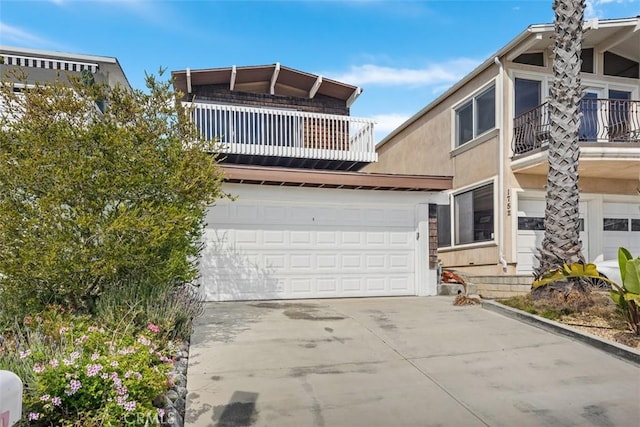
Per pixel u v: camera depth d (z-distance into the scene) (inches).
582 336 218.4
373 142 477.7
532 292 285.6
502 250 420.2
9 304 195.0
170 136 223.6
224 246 344.2
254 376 173.0
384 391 160.9
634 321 213.3
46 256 175.3
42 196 188.4
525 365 187.9
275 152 451.8
